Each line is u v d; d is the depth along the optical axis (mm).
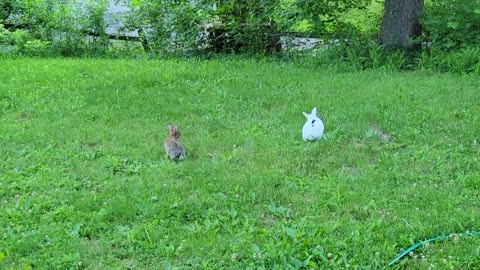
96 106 7996
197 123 7281
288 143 6484
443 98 7977
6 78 9703
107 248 4453
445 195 5164
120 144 6602
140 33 12391
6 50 12086
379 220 4672
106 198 5246
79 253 4383
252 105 7973
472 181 5402
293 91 8555
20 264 4254
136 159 6172
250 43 11688
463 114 7305
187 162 6031
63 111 7816
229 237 4547
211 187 5395
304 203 5102
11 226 4785
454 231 4562
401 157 6059
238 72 9836
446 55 9867
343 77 9367
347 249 4320
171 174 5727
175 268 4191
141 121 7391
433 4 10500
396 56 10109
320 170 5781
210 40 11938
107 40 12609
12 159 6188
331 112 7496
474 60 9523
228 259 4266
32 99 8383
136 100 8203
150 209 4961
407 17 10414
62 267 4230
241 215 4914
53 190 5438
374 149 6305
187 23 11930
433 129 6844
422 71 9617
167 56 11805
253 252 4297
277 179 5539
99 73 9992
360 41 10695
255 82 9102
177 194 5285
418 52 10375
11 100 8352
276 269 4105
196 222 4773
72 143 6645
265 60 10914
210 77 9508
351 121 7141
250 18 11414
